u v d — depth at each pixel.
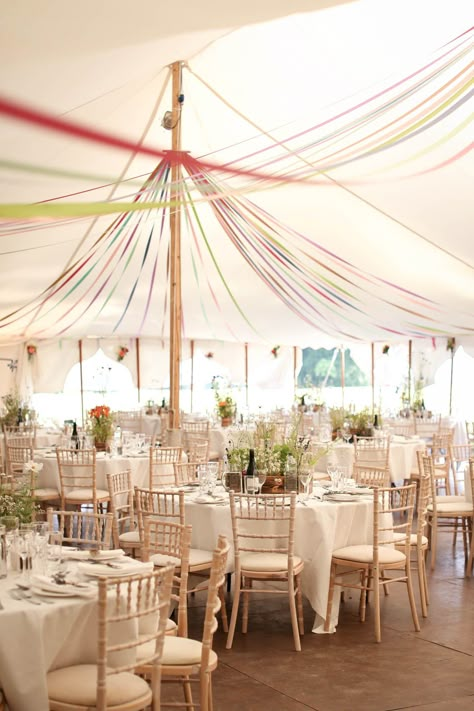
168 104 7.02
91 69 4.05
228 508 5.93
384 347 17.67
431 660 5.13
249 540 5.89
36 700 3.38
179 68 6.62
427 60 5.97
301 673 4.92
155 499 6.27
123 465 9.16
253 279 11.45
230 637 5.43
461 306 10.68
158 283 11.59
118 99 5.59
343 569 6.01
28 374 16.50
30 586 3.75
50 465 9.16
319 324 13.62
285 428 11.19
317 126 7.16
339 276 10.47
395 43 5.88
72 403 17.17
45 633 3.44
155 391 17.75
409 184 7.47
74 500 8.73
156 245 10.34
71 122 5.28
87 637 3.62
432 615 6.12
